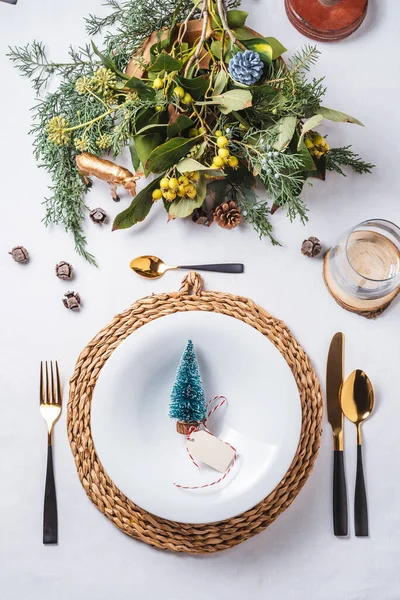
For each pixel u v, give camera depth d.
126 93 0.95
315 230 1.01
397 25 1.04
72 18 1.02
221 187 0.97
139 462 0.93
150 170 0.89
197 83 0.89
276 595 0.98
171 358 0.96
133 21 0.96
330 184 1.02
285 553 0.98
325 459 0.99
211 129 0.94
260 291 1.00
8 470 0.97
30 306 0.99
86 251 1.00
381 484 0.99
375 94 1.03
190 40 0.95
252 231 1.01
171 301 0.98
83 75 0.98
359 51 1.03
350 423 0.99
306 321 1.00
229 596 0.97
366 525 0.98
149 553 0.97
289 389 0.94
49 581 0.96
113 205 1.00
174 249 1.00
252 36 0.95
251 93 0.90
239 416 0.96
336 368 1.00
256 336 0.94
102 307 0.99
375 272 0.98
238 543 0.95
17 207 1.00
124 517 0.96
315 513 0.98
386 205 1.02
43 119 1.00
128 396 0.94
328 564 0.98
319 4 1.00
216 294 0.99
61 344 0.99
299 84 0.92
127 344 0.93
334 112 0.93
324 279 1.01
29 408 0.98
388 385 1.00
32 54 1.01
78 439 0.96
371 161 1.02
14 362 0.99
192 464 0.95
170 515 0.91
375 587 0.98
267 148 0.91
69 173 0.98
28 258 1.00
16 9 1.01
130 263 1.00
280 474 0.92
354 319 1.01
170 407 0.93
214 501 0.92
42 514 0.97
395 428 1.00
